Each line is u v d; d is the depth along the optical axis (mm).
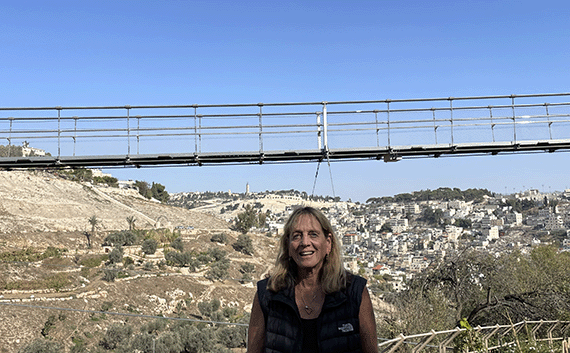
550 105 15906
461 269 18031
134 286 46969
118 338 33125
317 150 15297
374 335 2750
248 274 62062
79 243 67125
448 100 15656
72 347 31188
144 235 73812
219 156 15273
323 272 2797
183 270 57375
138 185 145875
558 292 16953
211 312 44406
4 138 14898
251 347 2877
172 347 31797
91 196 105812
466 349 8070
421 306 14617
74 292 41719
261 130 15289
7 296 38594
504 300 15789
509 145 15734
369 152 15477
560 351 10016
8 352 29578
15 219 73562
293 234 2818
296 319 2734
